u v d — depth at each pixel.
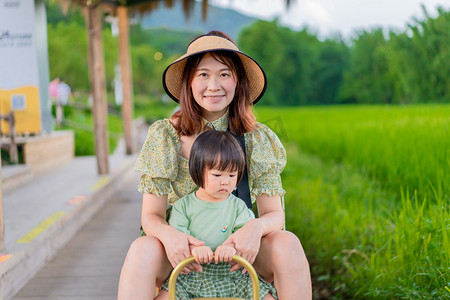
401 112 5.26
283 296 1.84
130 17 9.46
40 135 7.26
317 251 3.83
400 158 3.73
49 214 4.29
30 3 6.77
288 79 47.25
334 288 3.26
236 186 2.11
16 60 6.85
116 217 5.38
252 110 2.30
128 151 9.99
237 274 1.95
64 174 6.98
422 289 2.40
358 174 4.82
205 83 2.07
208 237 1.93
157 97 55.28
